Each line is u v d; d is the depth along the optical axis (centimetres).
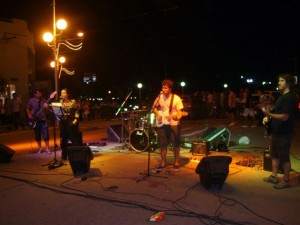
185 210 466
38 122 917
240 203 491
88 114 2419
